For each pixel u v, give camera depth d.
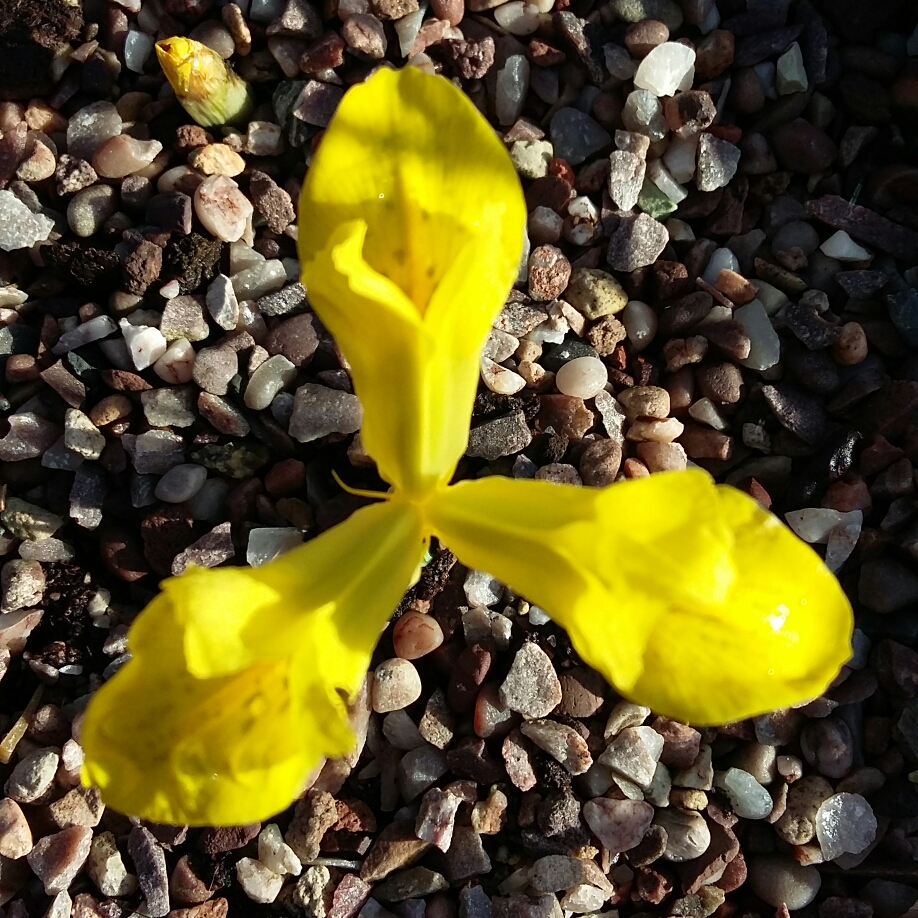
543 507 0.06
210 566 0.10
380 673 0.10
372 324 0.07
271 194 0.11
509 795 0.10
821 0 0.12
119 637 0.10
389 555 0.07
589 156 0.12
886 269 0.12
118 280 0.11
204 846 0.10
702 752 0.10
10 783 0.10
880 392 0.11
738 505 0.06
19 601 0.10
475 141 0.07
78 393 0.10
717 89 0.12
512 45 0.12
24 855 0.09
